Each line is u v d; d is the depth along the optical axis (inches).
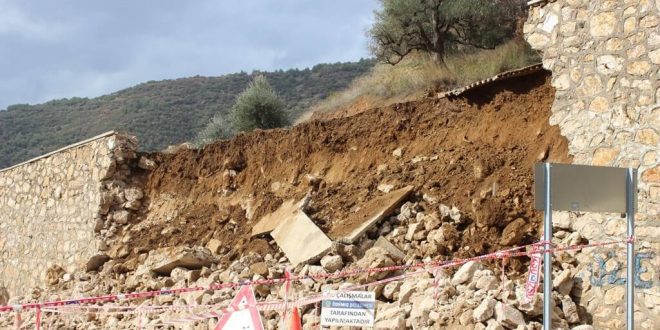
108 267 711.1
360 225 536.7
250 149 717.9
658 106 418.0
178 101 2967.5
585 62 455.5
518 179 507.5
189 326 507.5
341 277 490.0
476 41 952.9
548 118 525.0
